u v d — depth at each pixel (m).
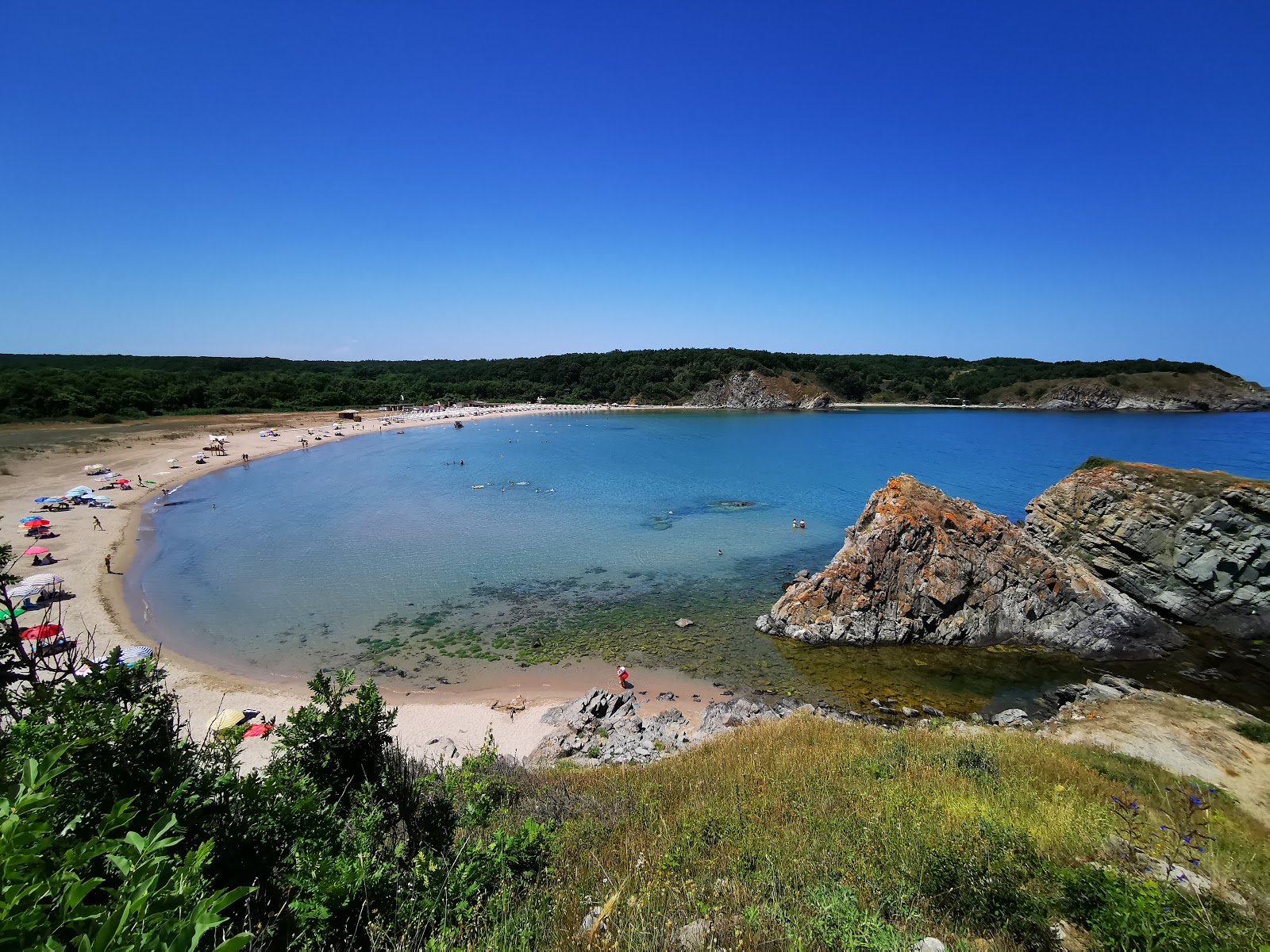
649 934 6.54
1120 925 7.44
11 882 3.11
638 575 42.00
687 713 26.09
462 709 25.75
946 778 14.89
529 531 52.41
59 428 103.12
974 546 34.06
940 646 32.72
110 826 3.79
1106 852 11.20
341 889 5.70
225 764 6.79
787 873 8.98
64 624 31.45
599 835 10.97
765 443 112.94
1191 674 30.06
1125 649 31.78
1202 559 35.50
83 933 3.11
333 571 42.00
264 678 27.62
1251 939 7.44
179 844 5.65
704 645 32.38
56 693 6.05
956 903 8.23
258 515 56.75
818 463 89.56
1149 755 19.67
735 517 57.41
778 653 31.77
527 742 23.30
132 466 76.69
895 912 8.02
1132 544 38.19
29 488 60.41
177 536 49.34
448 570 42.47
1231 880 10.81
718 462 91.19
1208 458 88.81
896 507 35.31
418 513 58.16
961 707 26.92
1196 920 7.67
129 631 31.41
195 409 134.88
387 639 32.25
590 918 6.93
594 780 16.30
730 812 12.29
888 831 11.02
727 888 8.14
